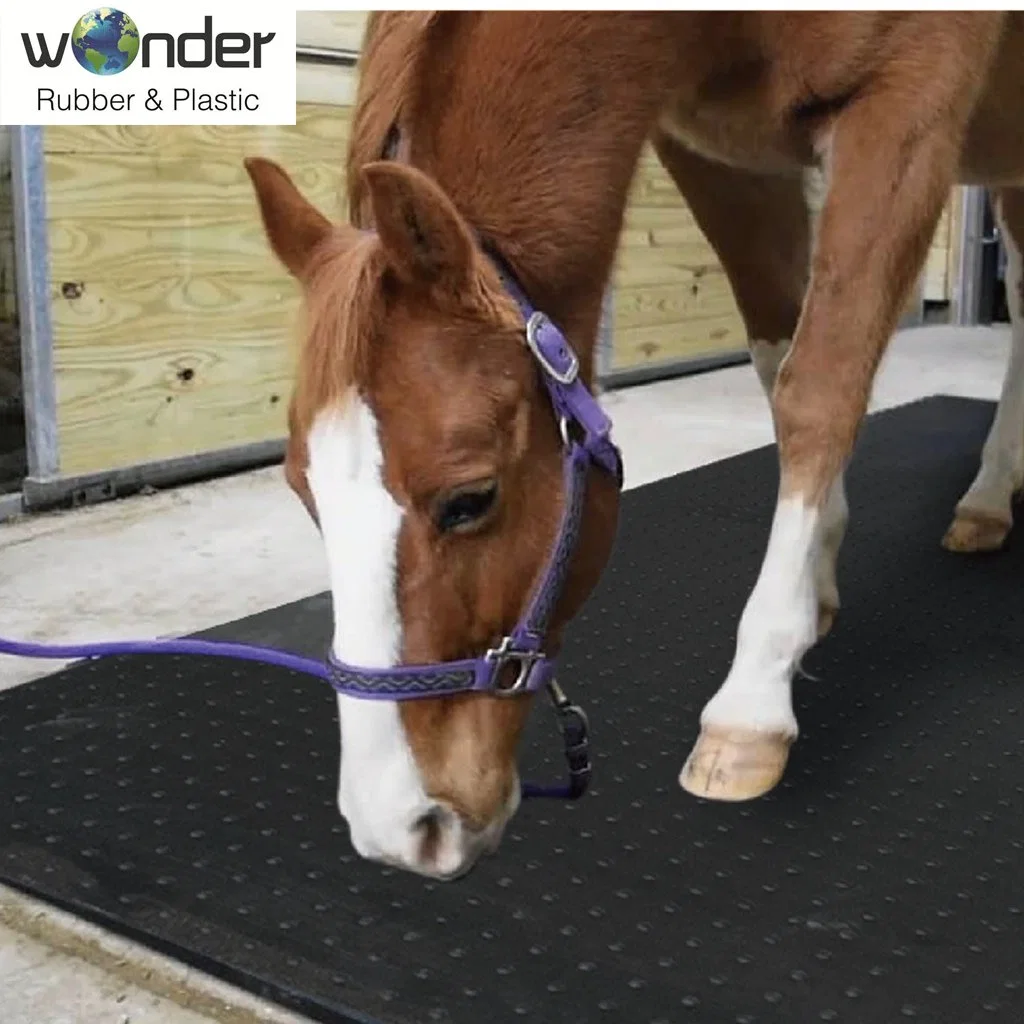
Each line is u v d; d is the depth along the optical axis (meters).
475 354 0.89
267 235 0.95
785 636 1.22
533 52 1.00
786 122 1.27
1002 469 2.03
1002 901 1.13
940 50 1.19
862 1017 0.97
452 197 0.97
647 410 3.24
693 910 1.12
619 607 1.83
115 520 2.28
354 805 0.88
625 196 1.09
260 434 2.64
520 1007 0.99
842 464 1.23
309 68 2.58
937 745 1.42
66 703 1.53
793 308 1.62
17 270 2.21
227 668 1.63
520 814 1.28
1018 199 1.96
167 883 1.17
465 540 0.88
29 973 1.10
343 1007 0.99
